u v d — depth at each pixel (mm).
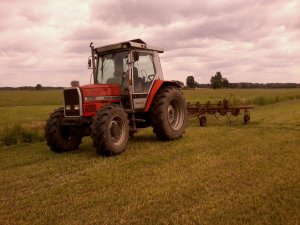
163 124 8859
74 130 8164
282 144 8094
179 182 5344
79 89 7719
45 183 5625
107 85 8336
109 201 4660
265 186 5031
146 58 9078
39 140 10672
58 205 4578
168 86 9477
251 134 9711
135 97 8500
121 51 8719
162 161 6789
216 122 13258
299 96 33500
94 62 9039
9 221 4141
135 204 4500
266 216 4020
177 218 4020
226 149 7727
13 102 37250
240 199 4547
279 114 15602
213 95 43719
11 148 9266
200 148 7953
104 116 7328
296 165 6152
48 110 23938
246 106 12320
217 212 4152
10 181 5805
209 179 5457
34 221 4105
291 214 4047
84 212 4312
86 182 5551
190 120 14328
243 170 5910
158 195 4809
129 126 8648
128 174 5918
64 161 7152
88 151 8250
